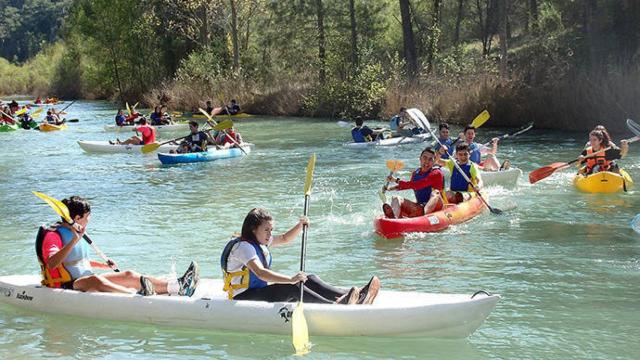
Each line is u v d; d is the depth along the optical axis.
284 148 19.61
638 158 15.63
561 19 28.73
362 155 17.45
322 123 27.78
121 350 5.76
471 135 13.08
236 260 5.95
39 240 6.54
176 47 45.62
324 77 32.22
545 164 15.16
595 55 23.86
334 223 10.16
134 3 47.50
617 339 5.84
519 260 8.12
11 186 14.30
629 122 12.16
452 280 7.47
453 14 35.84
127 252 8.90
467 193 10.59
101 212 11.38
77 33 60.19
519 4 35.31
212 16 42.84
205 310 5.96
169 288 6.46
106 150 19.89
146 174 15.47
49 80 64.81
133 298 6.19
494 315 6.42
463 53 30.08
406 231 9.19
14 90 70.44
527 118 23.28
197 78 39.00
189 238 9.54
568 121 22.12
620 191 11.95
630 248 8.50
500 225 9.77
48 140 23.97
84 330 6.19
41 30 119.44
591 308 6.57
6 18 123.69
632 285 7.19
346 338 5.77
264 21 39.19
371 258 8.38
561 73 23.47
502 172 12.48
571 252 8.39
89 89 57.28
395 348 5.63
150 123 27.78
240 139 18.73
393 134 20.48
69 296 6.42
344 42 32.44
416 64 30.94
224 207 11.52
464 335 5.73
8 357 5.70
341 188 12.95
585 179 11.87
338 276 7.75
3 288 6.82
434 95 26.47
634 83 20.64
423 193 9.85
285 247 8.98
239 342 5.83
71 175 15.64
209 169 15.93
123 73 49.62
